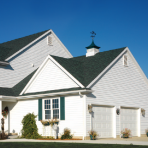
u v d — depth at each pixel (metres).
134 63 24.47
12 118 24.06
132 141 17.53
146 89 25.42
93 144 15.09
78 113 19.06
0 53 26.42
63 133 19.66
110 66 21.55
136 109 23.98
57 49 30.94
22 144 15.53
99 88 20.23
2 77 25.19
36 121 21.83
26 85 23.22
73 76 19.75
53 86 21.33
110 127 20.89
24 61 27.34
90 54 26.23
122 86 22.59
